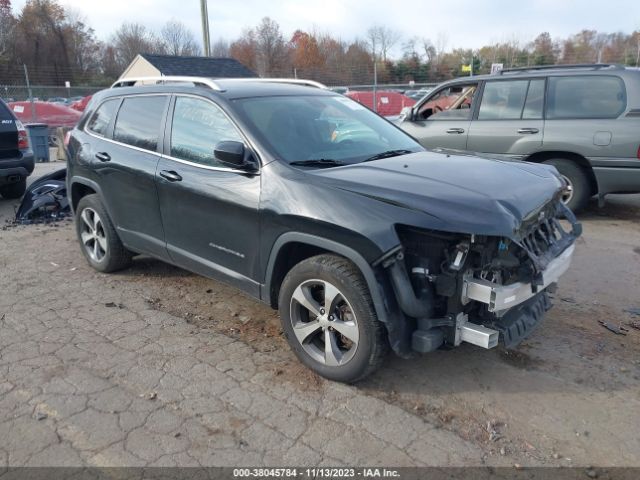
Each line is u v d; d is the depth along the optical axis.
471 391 3.39
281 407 3.24
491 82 7.70
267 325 4.30
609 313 4.48
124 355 3.83
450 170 3.56
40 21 69.25
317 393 3.37
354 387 3.43
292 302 3.53
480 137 7.70
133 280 5.25
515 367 3.66
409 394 3.36
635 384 3.46
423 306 3.05
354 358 3.26
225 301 4.76
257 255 3.69
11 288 5.07
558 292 4.90
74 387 3.43
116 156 4.80
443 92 8.25
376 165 3.69
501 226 2.88
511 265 2.96
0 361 3.74
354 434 3.00
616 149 6.74
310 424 3.08
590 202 8.29
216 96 4.09
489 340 3.01
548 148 7.16
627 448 2.90
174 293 4.93
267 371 3.62
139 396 3.34
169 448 2.89
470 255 3.01
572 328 4.21
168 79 4.71
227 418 3.14
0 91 23.39
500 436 2.99
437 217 2.92
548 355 3.81
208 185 3.91
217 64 30.25
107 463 2.79
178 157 4.28
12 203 8.99
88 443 2.93
